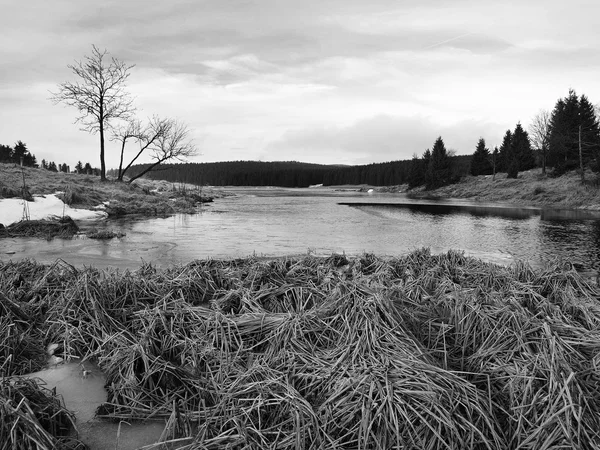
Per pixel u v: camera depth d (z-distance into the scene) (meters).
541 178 50.47
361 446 2.95
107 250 10.96
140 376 3.96
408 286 6.14
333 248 12.03
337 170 143.50
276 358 4.05
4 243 11.87
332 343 4.34
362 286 5.16
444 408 3.07
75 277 6.37
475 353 4.23
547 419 3.05
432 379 3.41
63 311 5.11
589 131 46.47
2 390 3.19
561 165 48.09
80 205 20.53
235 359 4.17
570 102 51.19
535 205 37.88
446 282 6.27
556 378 3.40
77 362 4.37
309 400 3.49
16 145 58.28
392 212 27.45
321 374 3.68
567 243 13.71
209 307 5.75
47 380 4.01
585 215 26.44
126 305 5.60
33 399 3.36
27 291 6.04
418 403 3.14
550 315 5.06
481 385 3.73
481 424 3.14
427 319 4.98
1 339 4.40
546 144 52.38
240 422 3.23
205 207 31.09
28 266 7.27
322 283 6.43
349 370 3.66
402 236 14.94
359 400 3.22
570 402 3.09
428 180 70.56
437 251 11.78
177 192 37.78
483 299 5.29
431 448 2.92
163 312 5.06
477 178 65.56
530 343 4.11
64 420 3.34
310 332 4.55
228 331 4.61
